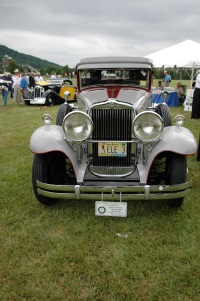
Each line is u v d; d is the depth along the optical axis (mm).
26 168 4387
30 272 2209
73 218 2979
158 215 2988
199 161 4590
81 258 2357
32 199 3393
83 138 2883
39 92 12336
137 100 3410
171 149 2752
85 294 2004
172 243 2543
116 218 2959
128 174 3070
